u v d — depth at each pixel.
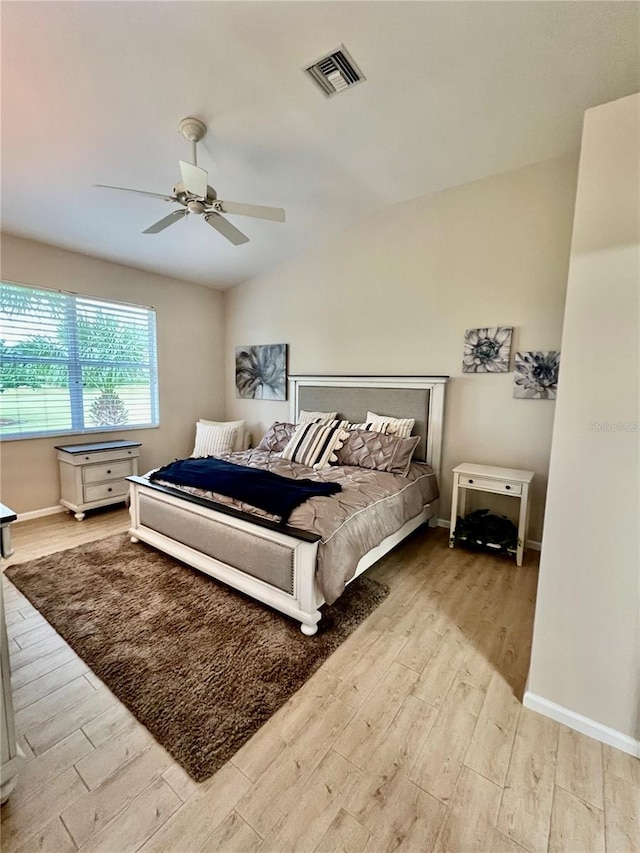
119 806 1.20
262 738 1.43
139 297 4.24
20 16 1.66
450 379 3.36
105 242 3.57
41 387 3.58
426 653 1.90
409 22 1.73
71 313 3.73
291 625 2.08
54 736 1.43
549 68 1.97
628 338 1.33
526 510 2.75
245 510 2.28
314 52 1.88
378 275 3.69
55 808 1.19
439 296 3.36
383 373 3.75
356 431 3.41
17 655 1.85
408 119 2.36
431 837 1.13
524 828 1.16
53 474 3.71
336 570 1.98
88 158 2.51
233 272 4.54
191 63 1.91
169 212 3.11
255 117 2.29
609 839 1.13
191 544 2.57
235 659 1.83
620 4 1.63
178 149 2.51
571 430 1.44
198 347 4.88
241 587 2.28
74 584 2.47
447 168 2.91
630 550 1.37
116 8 1.65
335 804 1.21
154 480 2.89
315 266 4.12
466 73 2.01
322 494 2.33
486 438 3.23
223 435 4.55
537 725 1.51
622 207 1.31
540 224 2.88
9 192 2.75
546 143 2.61
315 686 1.68
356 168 2.87
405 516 2.76
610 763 1.36
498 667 1.81
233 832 1.14
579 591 1.46
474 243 3.15
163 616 2.15
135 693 1.63
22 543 3.06
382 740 1.43
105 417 4.07
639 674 1.37
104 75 1.94
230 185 2.97
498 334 3.08
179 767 1.32
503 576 2.64
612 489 1.38
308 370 4.33
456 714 1.55
